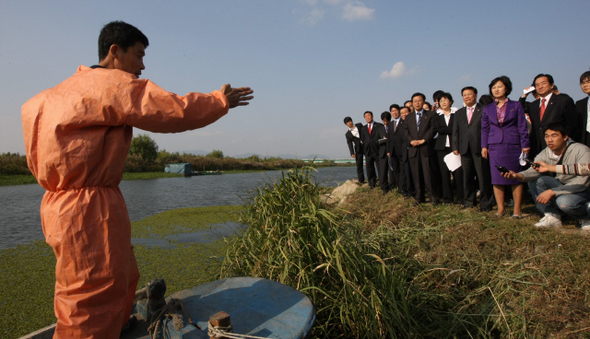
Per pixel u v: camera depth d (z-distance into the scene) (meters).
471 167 6.00
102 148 1.77
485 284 3.75
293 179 3.87
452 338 3.21
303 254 3.36
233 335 1.82
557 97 5.32
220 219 9.33
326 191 4.28
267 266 3.47
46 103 1.78
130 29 2.02
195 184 21.69
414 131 6.76
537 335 3.05
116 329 1.78
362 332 3.10
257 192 4.14
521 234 4.34
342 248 3.19
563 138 4.45
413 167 6.89
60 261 1.72
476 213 5.39
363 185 10.30
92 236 1.72
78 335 1.68
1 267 5.59
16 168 25.30
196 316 2.12
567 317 3.03
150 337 2.01
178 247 6.56
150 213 10.66
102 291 1.73
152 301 2.23
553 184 4.56
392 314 3.02
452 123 6.43
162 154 41.31
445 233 4.71
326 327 3.07
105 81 1.76
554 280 3.40
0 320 3.87
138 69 2.10
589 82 4.90
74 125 1.71
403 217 5.55
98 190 1.78
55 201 1.75
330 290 3.31
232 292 2.43
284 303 2.27
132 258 2.15
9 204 12.78
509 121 5.08
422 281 3.86
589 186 4.28
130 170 33.28
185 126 1.83
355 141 10.70
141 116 1.75
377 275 3.36
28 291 4.65
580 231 4.31
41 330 2.23
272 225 3.61
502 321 3.27
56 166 1.71
